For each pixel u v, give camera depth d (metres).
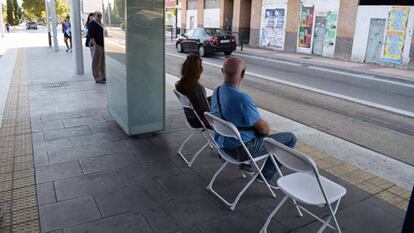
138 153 4.67
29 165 4.25
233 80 3.42
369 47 16.23
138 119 5.10
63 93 8.11
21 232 2.97
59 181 3.86
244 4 25.44
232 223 3.18
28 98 7.59
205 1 30.12
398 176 4.25
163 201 3.51
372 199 3.64
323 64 15.59
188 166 4.30
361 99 8.74
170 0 36.00
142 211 3.33
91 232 2.99
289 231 3.09
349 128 6.28
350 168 4.39
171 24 36.06
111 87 5.77
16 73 11.00
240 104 3.31
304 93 9.25
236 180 3.98
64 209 3.32
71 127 5.66
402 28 14.65
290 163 2.62
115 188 3.74
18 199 3.48
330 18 18.06
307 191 2.74
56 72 11.23
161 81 5.09
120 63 5.06
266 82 10.76
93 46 9.11
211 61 16.02
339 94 9.28
